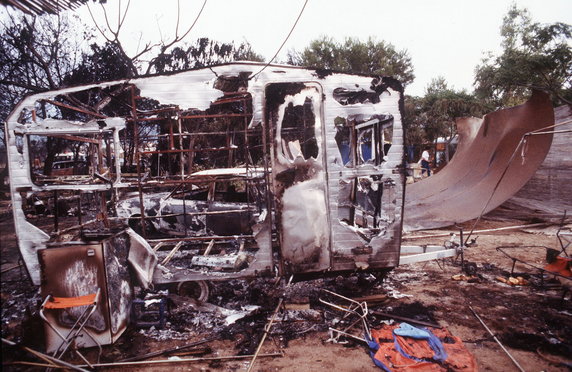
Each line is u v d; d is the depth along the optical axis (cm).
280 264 371
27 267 332
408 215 827
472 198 822
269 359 295
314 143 406
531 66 1859
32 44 1082
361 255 383
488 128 979
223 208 524
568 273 389
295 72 361
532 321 345
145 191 629
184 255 457
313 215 372
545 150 740
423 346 295
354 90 369
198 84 356
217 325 358
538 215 785
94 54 1212
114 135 344
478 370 268
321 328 344
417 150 2425
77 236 347
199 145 977
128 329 347
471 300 399
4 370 277
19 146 333
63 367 275
